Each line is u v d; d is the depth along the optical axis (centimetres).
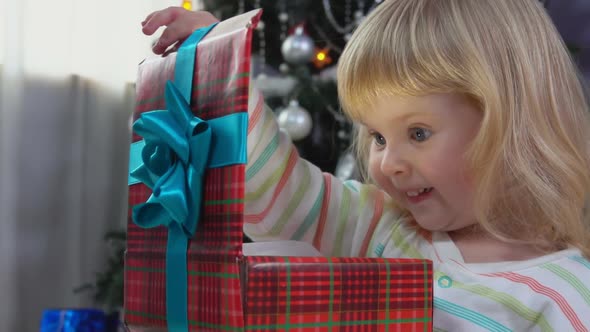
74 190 270
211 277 47
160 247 55
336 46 234
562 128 70
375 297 50
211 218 48
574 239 71
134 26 292
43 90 265
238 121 47
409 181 68
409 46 66
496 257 71
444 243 73
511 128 67
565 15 284
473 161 66
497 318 65
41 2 265
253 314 45
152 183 54
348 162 193
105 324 185
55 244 265
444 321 66
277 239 77
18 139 255
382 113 67
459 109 66
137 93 63
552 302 64
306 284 47
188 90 54
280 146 76
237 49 48
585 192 72
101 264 276
